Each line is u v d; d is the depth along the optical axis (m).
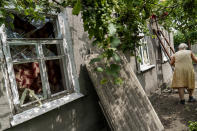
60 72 2.42
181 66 3.80
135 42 2.50
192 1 2.36
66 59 2.35
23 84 1.96
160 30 5.70
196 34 6.84
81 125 2.44
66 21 2.37
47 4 1.81
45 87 2.02
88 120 2.59
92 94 2.74
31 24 2.10
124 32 2.23
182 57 3.82
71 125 2.25
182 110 3.56
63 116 2.14
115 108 2.32
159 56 5.95
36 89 2.09
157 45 5.80
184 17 2.92
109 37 1.33
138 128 2.45
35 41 1.93
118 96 2.46
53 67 2.36
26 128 1.70
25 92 1.85
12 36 1.87
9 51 1.68
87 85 2.63
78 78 2.44
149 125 2.62
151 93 4.87
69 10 2.40
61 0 1.97
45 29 2.27
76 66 2.43
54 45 2.35
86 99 2.59
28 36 2.04
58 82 2.40
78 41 2.52
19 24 1.96
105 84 2.39
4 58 1.63
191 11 2.56
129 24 2.24
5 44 1.65
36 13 1.63
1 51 1.61
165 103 4.19
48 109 1.90
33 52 2.02
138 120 2.53
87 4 1.34
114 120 2.20
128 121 2.38
